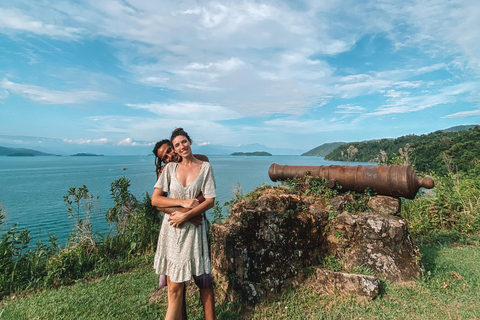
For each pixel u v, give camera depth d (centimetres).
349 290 352
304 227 418
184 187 259
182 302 276
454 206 659
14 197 3325
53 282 446
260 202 428
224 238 359
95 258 522
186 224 254
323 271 383
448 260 455
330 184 491
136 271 488
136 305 347
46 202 2883
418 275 387
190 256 251
